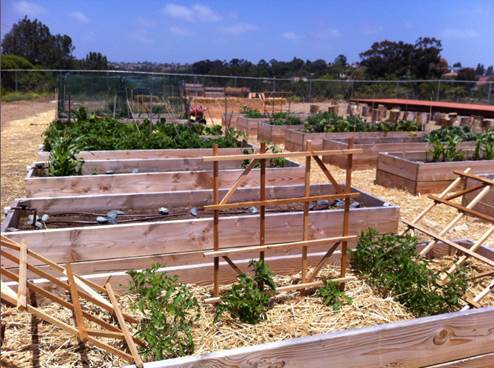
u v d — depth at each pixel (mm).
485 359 2992
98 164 6676
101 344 2600
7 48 47281
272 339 3072
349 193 3531
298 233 4531
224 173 6258
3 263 3803
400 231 5559
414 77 45500
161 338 2795
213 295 3523
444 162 7500
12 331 3062
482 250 4340
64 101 15516
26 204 4852
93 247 4016
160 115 14938
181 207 5328
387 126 13008
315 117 14219
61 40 49656
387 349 2732
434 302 3344
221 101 22172
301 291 3623
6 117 20719
